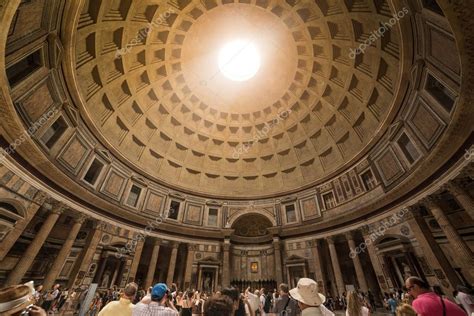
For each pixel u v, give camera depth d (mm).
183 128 30031
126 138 24516
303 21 21844
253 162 31922
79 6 12922
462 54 9945
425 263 15430
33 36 12086
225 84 29234
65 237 19094
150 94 25828
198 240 25703
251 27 24078
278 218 27203
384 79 19484
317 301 3520
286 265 23766
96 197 19094
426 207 15742
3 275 15328
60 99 16031
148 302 4254
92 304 15781
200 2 21250
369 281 21547
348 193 23109
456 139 12617
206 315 2945
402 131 17656
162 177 27297
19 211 13602
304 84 26844
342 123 25516
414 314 3381
